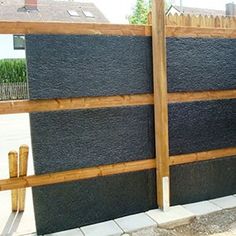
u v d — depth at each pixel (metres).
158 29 3.32
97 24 3.15
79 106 3.15
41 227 3.15
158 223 3.29
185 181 3.75
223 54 3.78
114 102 3.30
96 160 3.29
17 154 3.06
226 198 3.94
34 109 2.99
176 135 3.63
